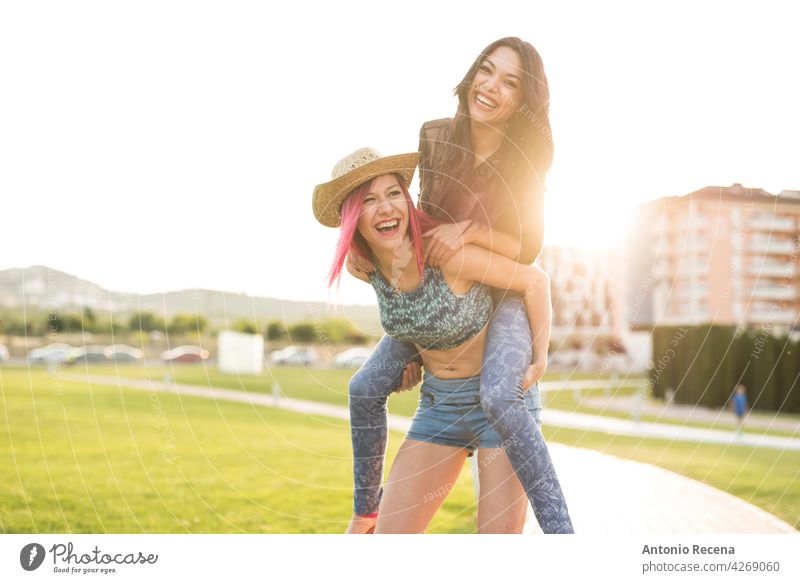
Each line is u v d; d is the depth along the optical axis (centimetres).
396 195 197
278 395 1309
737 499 426
